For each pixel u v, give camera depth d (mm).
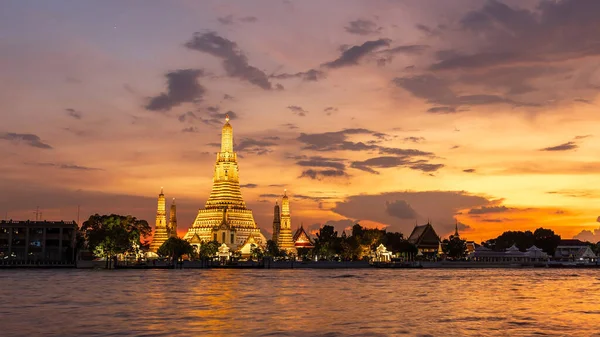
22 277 177250
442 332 72438
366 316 85875
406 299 112250
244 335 69125
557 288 147250
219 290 128875
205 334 69625
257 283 154875
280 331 72062
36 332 71000
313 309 93750
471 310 94750
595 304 105688
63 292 121562
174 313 87688
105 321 79375
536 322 81562
